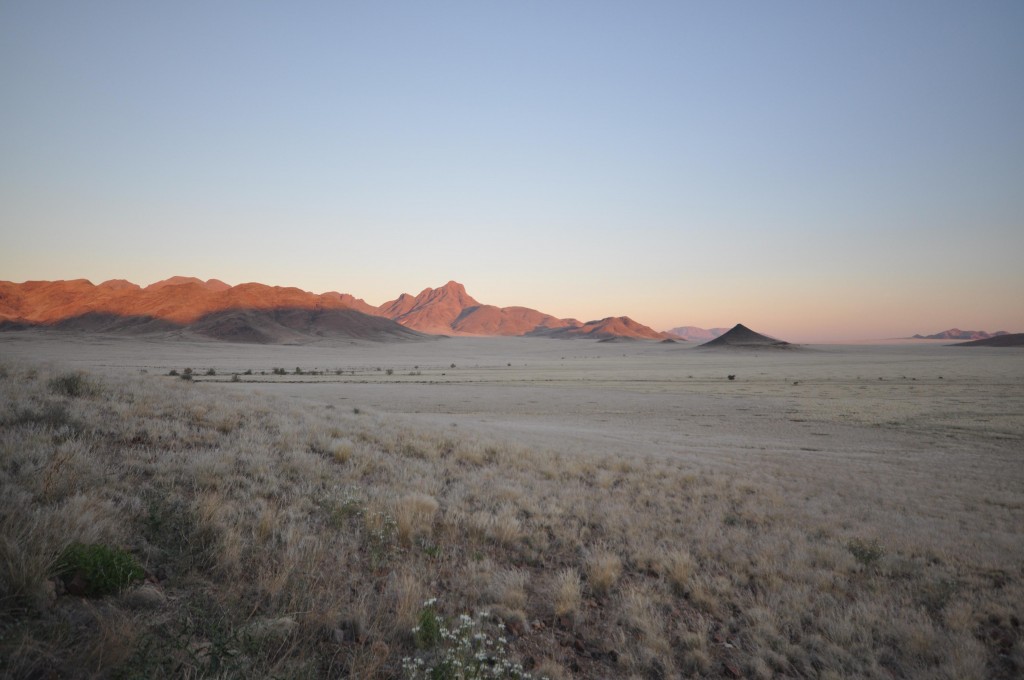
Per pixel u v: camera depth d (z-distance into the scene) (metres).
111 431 9.64
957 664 5.67
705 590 7.25
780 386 71.62
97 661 3.56
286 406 18.14
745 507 12.59
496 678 4.46
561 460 16.59
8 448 7.09
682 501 12.80
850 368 116.75
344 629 4.89
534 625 5.79
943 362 139.38
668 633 6.04
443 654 4.62
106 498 6.43
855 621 6.66
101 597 4.43
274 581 5.18
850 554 9.22
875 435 32.25
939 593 7.68
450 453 15.29
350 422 16.94
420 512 8.68
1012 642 6.48
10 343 175.50
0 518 4.95
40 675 3.37
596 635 5.78
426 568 6.66
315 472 9.91
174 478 7.80
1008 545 10.41
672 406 49.53
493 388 65.56
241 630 4.26
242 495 7.79
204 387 19.38
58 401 10.69
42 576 4.18
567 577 6.91
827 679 5.28
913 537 10.70
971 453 25.56
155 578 4.95
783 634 6.22
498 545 8.13
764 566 8.34
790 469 19.20
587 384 75.50
